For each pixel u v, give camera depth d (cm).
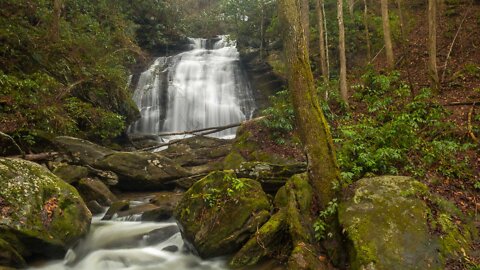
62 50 1269
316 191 634
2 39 1112
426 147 819
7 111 997
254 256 615
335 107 1302
